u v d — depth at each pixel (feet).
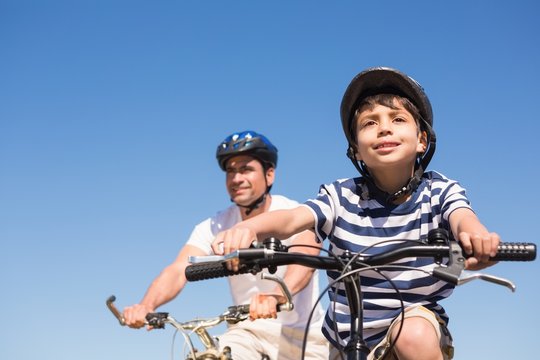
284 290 9.79
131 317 11.57
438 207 11.94
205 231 18.58
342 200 12.50
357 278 9.16
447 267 8.67
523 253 8.88
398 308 11.82
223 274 9.50
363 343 8.98
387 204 12.30
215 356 11.07
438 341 10.53
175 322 11.28
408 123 12.15
